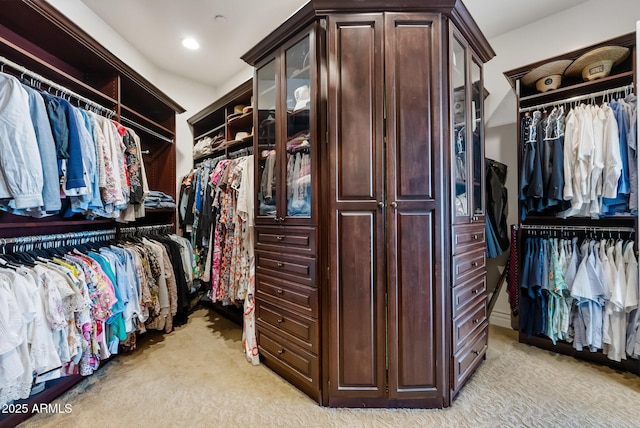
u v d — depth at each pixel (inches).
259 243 78.4
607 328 74.2
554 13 93.7
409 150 58.8
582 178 75.2
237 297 87.0
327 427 54.8
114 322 73.9
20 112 51.9
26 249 69.2
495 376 71.1
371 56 59.1
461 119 68.2
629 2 82.2
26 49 74.8
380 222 59.1
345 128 59.5
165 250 100.4
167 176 125.1
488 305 108.1
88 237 83.0
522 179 85.8
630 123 71.5
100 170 71.9
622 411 57.8
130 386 68.5
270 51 74.9
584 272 75.7
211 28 104.1
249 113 105.0
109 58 85.2
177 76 137.7
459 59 67.4
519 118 90.0
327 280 61.4
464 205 68.9
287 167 70.7
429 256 59.2
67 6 85.8
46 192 56.1
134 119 116.7
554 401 61.3
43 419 57.1
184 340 94.8
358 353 59.9
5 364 47.8
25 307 50.8
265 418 57.5
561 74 85.8
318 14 60.5
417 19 58.9
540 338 86.8
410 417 57.4
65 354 57.7
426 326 59.5
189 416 58.1
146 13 96.0
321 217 62.4
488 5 89.8
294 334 67.7
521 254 89.7
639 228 69.7
